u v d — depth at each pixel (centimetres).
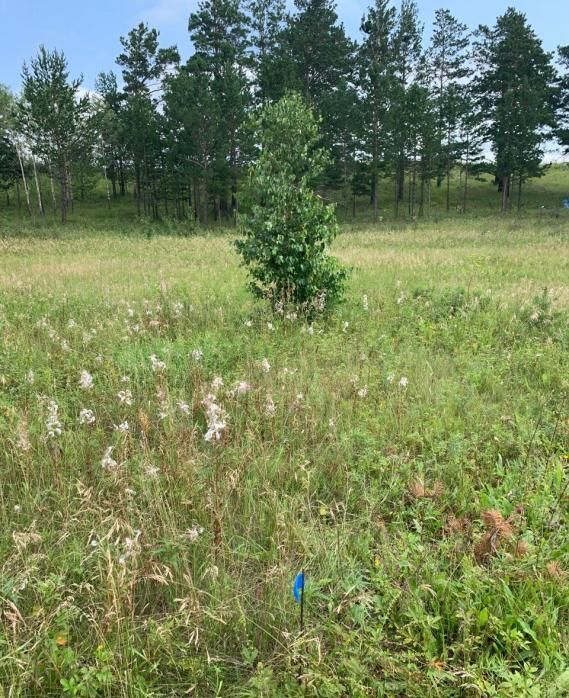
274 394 507
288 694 235
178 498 354
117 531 307
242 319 826
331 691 232
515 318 811
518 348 700
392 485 383
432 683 238
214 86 3725
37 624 260
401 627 272
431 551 322
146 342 723
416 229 3253
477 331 760
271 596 279
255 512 348
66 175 4097
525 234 2548
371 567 310
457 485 388
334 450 420
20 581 282
